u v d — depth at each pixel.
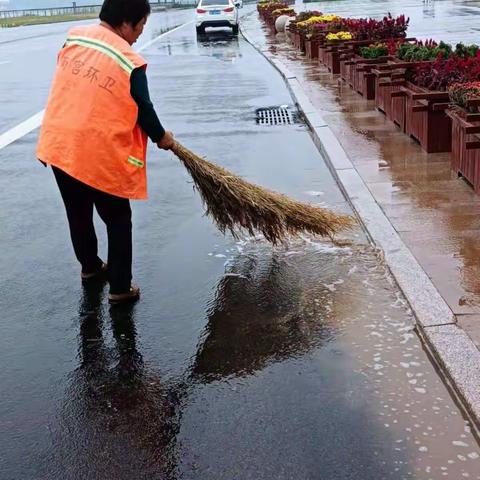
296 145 8.30
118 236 4.17
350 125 8.71
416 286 4.14
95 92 3.84
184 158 4.38
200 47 22.73
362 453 2.81
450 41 19.72
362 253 4.83
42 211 6.31
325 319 3.95
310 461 2.79
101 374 3.53
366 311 4.00
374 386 3.27
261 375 3.43
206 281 4.56
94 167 3.88
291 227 4.75
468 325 3.68
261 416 3.10
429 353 3.52
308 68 14.90
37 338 3.93
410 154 7.11
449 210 5.38
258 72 15.42
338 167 6.80
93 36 3.94
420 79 7.57
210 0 29.75
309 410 3.12
